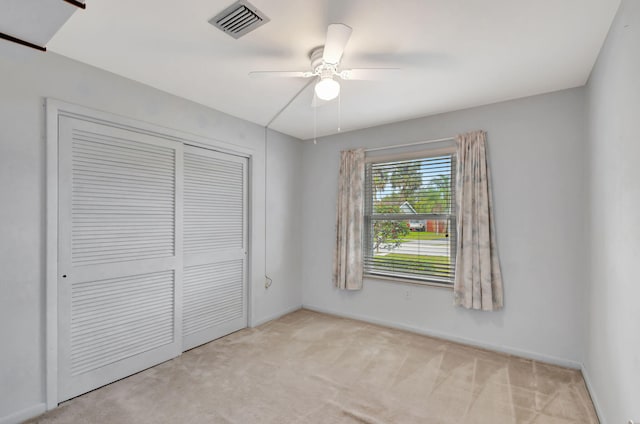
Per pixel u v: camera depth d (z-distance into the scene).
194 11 1.65
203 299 3.09
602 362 1.98
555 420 1.95
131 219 2.50
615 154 1.72
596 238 2.16
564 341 2.63
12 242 1.89
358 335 3.32
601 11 1.64
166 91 2.69
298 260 4.27
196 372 2.54
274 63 2.22
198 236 3.04
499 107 2.91
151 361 2.62
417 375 2.49
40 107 1.99
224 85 2.58
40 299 2.00
